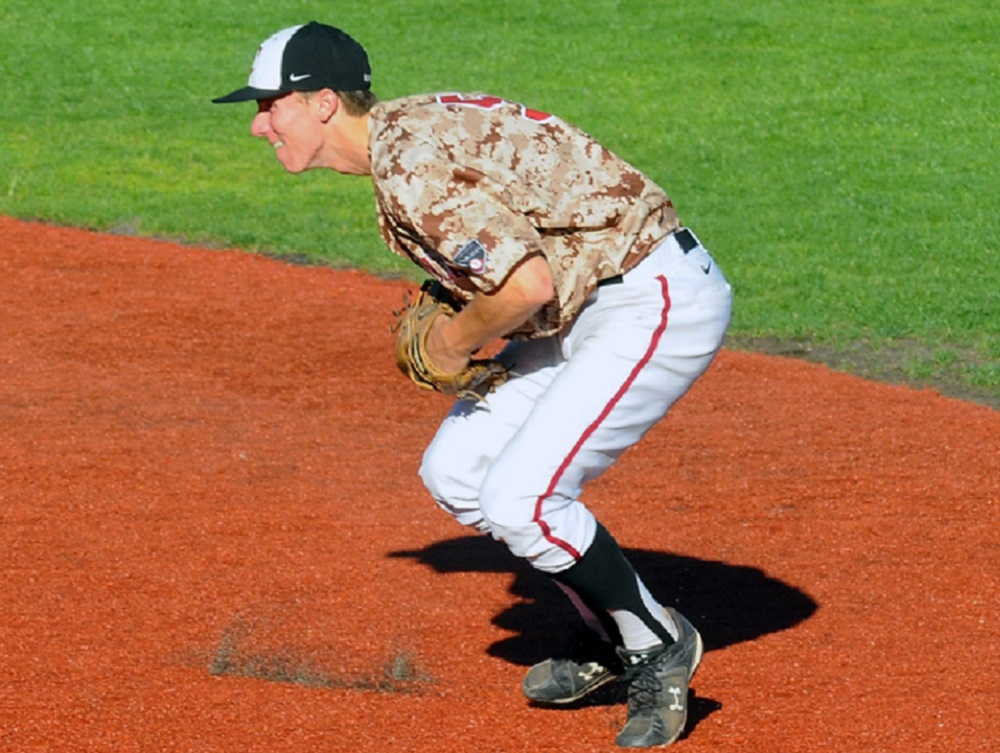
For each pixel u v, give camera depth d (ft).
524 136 47.09
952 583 66.39
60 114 205.05
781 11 250.98
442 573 67.92
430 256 46.88
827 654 58.90
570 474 47.91
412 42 240.32
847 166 175.22
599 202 47.09
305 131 47.57
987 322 117.70
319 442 86.99
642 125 196.24
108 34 246.47
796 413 93.40
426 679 56.70
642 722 50.52
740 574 67.92
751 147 184.85
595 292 48.39
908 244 143.02
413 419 91.91
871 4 253.44
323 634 60.90
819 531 73.26
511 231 44.73
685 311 48.21
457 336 47.09
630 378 47.93
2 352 104.73
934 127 191.52
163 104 211.20
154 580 66.54
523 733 51.93
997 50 226.58
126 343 107.55
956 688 55.42
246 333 110.73
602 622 51.08
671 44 236.22
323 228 151.94
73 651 58.85
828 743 50.96
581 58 230.07
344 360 104.27
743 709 53.78
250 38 246.68
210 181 174.50
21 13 257.55
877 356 110.63
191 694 54.80
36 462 82.02
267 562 68.95
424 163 45.11
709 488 79.56
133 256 136.36
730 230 149.89
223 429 88.89
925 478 80.79
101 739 51.01
